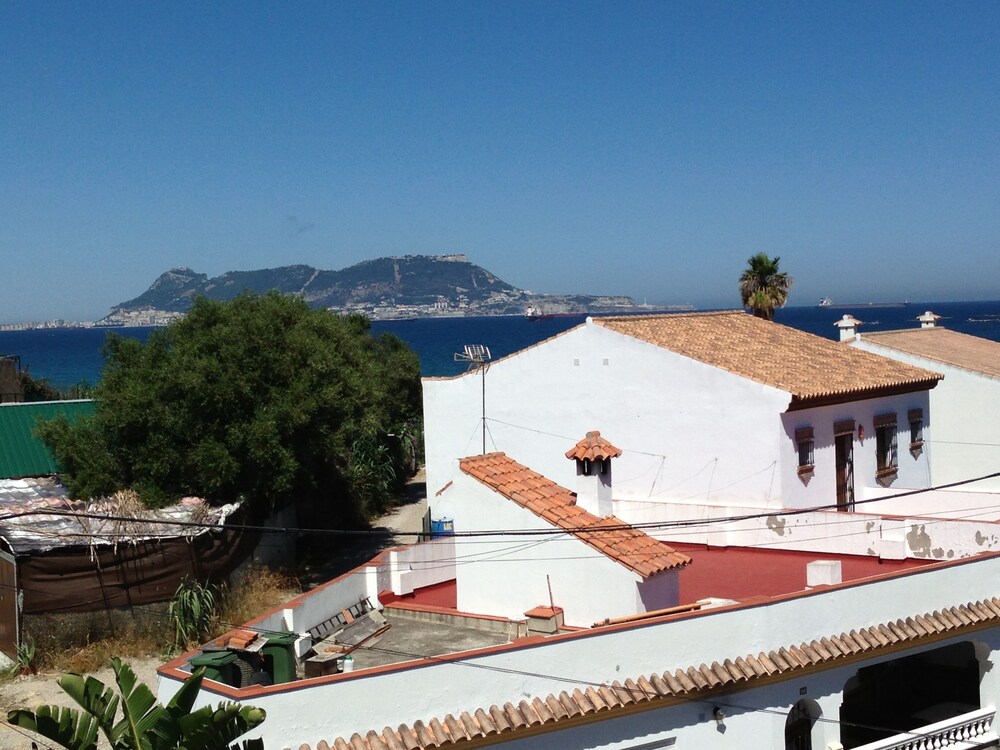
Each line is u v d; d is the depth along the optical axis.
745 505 24.77
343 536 37.84
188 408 29.23
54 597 23.88
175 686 14.25
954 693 21.47
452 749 13.98
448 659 14.23
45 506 27.86
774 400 24.22
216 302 33.69
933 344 39.97
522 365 29.20
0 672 23.08
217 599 26.83
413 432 55.28
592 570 17.38
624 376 27.05
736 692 16.08
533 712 14.54
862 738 20.09
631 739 15.31
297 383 30.66
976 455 34.66
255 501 31.05
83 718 11.17
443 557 21.33
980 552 20.88
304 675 15.37
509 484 18.89
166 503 28.81
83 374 142.00
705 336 29.05
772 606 16.41
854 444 27.38
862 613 17.39
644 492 26.64
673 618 15.70
